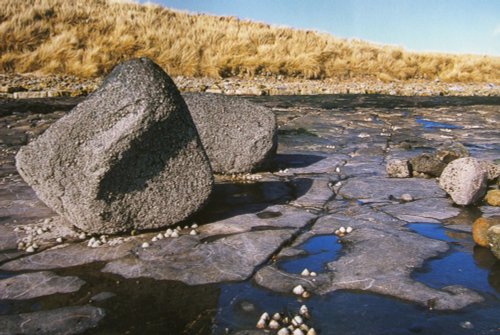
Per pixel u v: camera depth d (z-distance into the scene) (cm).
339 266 326
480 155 712
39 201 475
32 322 260
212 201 475
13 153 725
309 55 2298
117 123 360
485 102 1653
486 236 357
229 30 2447
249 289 296
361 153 738
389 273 314
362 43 2973
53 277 312
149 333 250
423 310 269
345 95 1809
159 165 380
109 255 346
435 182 542
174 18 2520
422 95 1956
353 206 461
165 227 396
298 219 421
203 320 262
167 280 307
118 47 1944
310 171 610
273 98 1627
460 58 2900
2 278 312
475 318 261
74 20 2064
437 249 353
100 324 258
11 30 1838
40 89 1513
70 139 362
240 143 577
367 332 249
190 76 1967
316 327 254
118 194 371
